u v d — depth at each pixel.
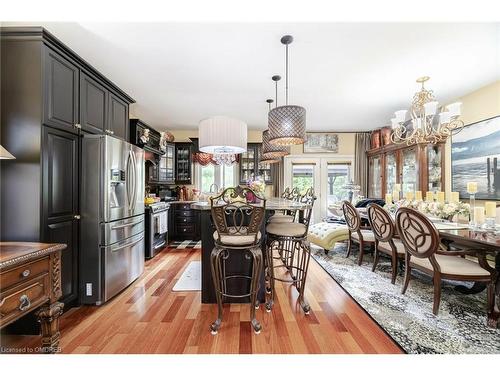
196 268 3.29
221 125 2.33
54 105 1.95
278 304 2.27
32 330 1.79
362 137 5.79
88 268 2.24
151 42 2.26
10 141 1.81
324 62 2.62
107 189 2.27
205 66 2.71
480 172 3.31
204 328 1.87
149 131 4.30
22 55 1.81
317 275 3.02
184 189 5.43
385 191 4.98
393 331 1.83
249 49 2.38
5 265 1.18
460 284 2.72
